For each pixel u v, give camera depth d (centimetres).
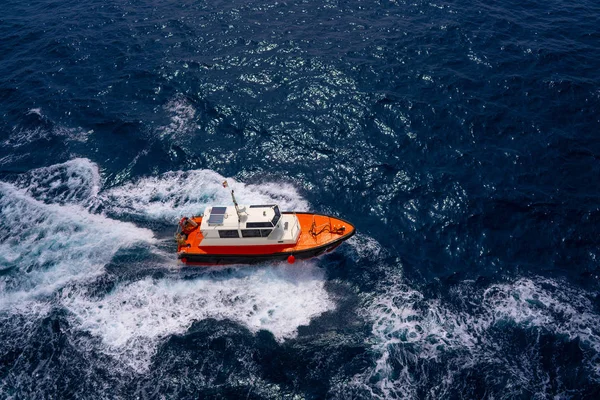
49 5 6912
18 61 5741
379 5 6350
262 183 4219
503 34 5694
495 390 2869
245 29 5981
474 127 4569
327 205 4019
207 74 5300
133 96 5122
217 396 2880
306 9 6322
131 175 4347
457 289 3409
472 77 5100
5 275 3609
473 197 3981
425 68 5238
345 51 5528
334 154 4409
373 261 3612
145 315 3331
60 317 3312
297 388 2906
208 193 4150
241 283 3538
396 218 3891
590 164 4209
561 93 4872
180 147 4531
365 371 2977
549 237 3700
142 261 3694
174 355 3086
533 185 4069
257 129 4662
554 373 2939
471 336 3139
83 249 3784
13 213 4072
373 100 4866
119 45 5866
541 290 3369
